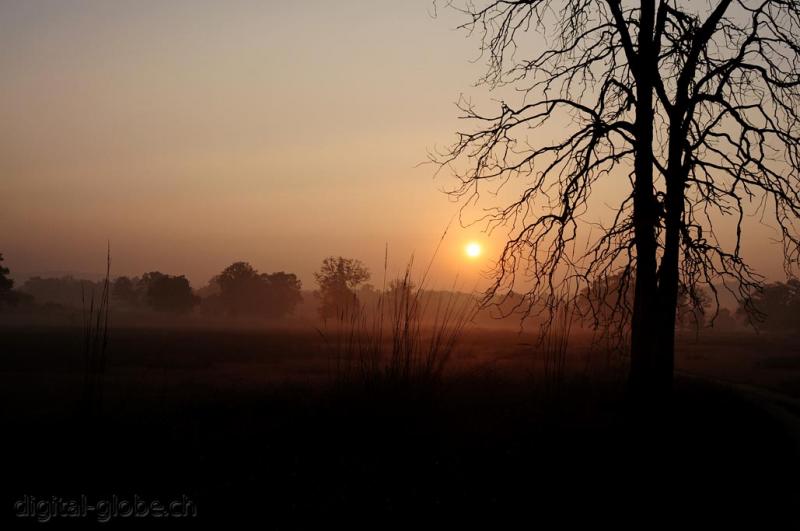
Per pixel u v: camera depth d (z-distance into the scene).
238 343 54.97
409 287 12.02
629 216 14.66
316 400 12.45
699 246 14.11
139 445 9.18
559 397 13.34
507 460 9.56
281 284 157.75
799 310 78.19
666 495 8.55
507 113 15.98
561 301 14.18
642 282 14.65
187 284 159.88
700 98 14.59
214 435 10.28
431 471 8.89
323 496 7.77
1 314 133.62
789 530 7.49
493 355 31.11
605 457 10.04
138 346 50.38
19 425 9.82
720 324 131.25
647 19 15.20
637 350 14.71
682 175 14.64
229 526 6.82
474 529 7.03
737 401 18.73
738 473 10.04
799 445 13.26
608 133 15.33
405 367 11.56
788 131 14.56
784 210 14.45
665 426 12.85
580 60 15.91
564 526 7.24
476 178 15.90
